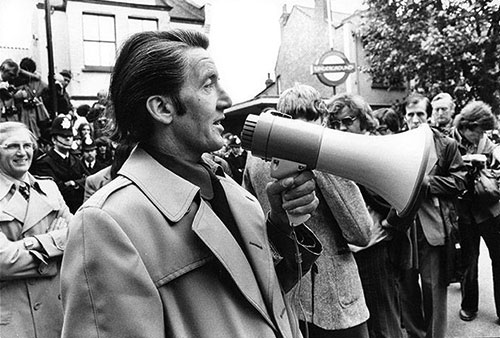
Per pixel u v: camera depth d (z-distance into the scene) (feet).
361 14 58.75
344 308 7.16
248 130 3.95
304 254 4.53
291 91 7.54
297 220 4.13
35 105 26.73
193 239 3.58
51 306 8.39
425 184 3.86
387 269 9.44
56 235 8.48
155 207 3.53
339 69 28.19
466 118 14.07
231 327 3.53
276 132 3.87
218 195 4.11
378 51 54.85
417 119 12.73
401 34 51.08
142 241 3.36
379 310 9.23
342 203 6.90
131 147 4.12
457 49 46.70
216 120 3.93
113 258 3.24
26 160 8.95
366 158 3.78
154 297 3.29
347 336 7.20
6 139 8.79
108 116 4.10
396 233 9.12
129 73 3.77
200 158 4.20
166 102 3.77
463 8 48.39
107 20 60.90
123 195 3.52
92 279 3.22
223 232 3.71
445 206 10.83
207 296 3.54
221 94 3.99
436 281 10.81
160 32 3.96
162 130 3.87
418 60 49.16
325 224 7.23
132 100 3.78
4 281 8.09
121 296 3.19
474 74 47.24
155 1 63.62
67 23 59.36
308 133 3.85
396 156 3.76
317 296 7.16
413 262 10.85
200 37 4.03
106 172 13.76
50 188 9.53
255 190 7.78
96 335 3.15
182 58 3.75
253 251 4.01
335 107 9.16
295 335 4.38
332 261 7.20
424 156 3.70
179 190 3.66
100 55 60.44
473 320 13.83
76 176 16.60
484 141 14.20
